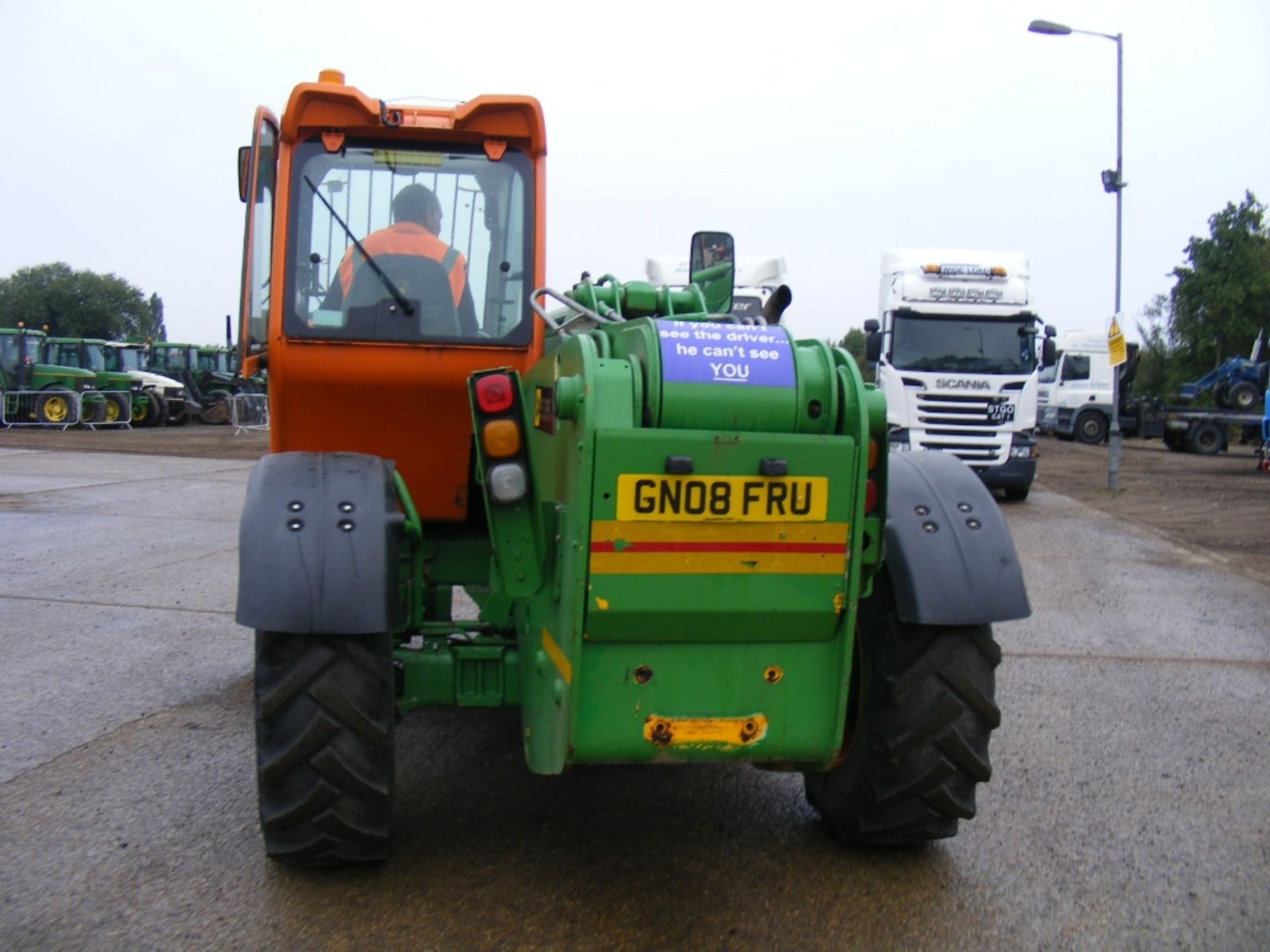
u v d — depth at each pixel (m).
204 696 5.72
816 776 4.09
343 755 3.40
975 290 16.19
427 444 4.61
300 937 3.28
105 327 80.50
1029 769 4.94
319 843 3.51
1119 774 4.90
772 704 3.24
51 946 3.19
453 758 4.88
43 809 4.21
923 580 3.43
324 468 3.61
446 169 4.59
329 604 3.26
